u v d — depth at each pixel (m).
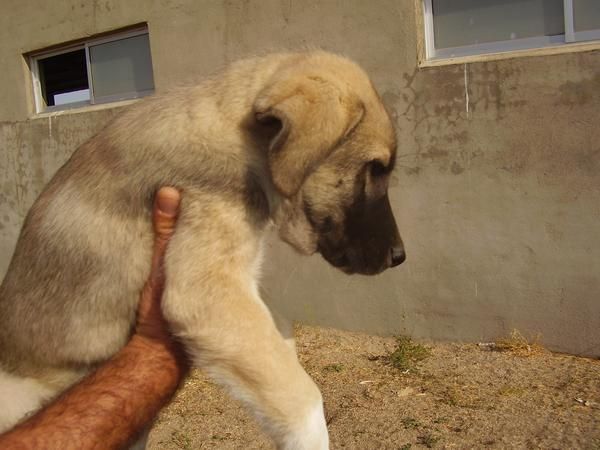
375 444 0.79
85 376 0.51
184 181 0.50
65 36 1.44
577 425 0.79
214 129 0.51
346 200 0.56
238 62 0.57
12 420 0.53
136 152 0.52
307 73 0.53
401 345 1.07
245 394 0.47
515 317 1.02
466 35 1.04
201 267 0.48
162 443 0.84
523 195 0.99
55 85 1.58
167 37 1.27
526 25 0.99
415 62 1.04
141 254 0.51
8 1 1.50
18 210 1.54
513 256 1.01
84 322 0.52
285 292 1.21
